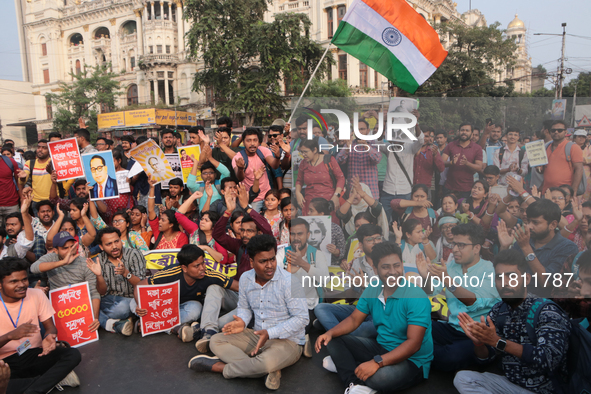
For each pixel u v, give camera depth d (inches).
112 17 1424.7
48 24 1517.0
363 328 115.3
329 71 815.7
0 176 214.7
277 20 714.8
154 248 167.6
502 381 89.3
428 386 101.3
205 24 730.8
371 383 92.1
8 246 163.0
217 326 123.8
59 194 224.5
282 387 103.0
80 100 1192.2
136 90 1416.1
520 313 89.0
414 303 93.4
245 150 190.2
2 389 93.2
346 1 983.0
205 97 1246.9
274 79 764.0
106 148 257.4
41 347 106.3
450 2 1222.9
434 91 799.1
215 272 135.0
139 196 220.2
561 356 79.5
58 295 122.7
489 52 827.4
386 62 136.5
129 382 106.9
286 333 104.0
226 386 104.1
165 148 229.1
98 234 133.7
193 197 167.2
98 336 130.8
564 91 1228.5
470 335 86.9
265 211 167.9
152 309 128.7
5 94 1728.6
